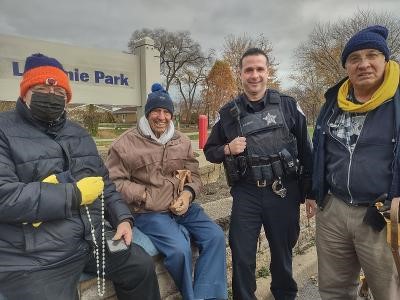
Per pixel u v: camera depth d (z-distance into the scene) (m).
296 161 2.81
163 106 2.76
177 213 2.71
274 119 2.74
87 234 2.11
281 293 3.04
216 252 2.72
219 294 2.67
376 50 2.17
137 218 2.75
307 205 2.93
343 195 2.32
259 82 2.74
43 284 1.91
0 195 1.84
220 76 48.50
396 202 2.03
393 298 2.25
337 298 2.56
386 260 2.21
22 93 2.12
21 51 3.79
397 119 2.10
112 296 2.47
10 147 1.97
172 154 2.83
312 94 35.66
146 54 4.68
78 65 4.18
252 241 2.83
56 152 2.12
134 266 2.29
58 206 1.92
